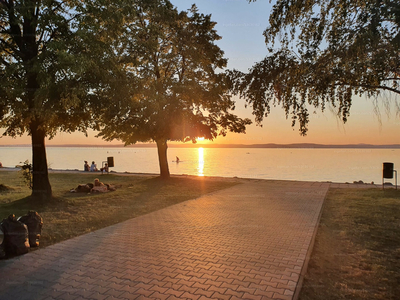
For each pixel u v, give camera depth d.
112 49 10.14
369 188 14.75
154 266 5.09
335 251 5.85
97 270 4.93
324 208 10.09
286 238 6.66
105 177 20.52
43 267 5.08
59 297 4.03
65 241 6.54
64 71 8.43
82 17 8.88
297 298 3.97
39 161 10.55
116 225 7.91
